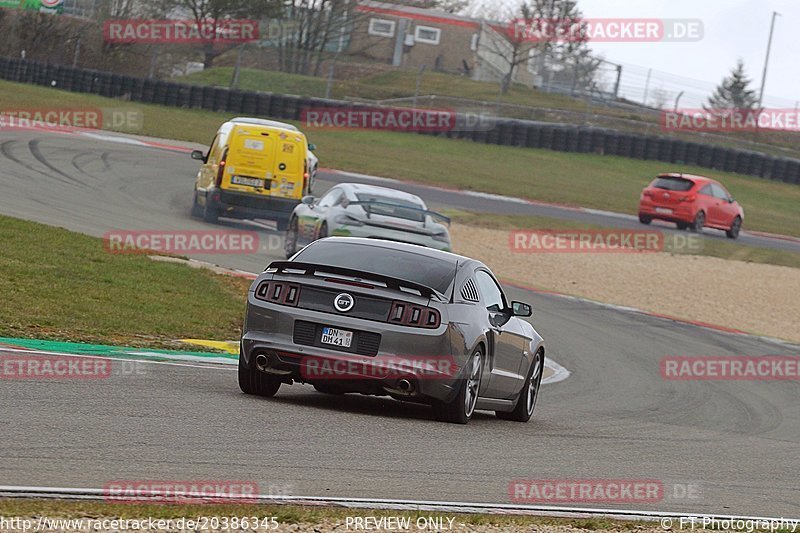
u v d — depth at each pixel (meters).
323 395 40.56
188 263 72.62
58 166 112.44
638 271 104.31
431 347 34.44
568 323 76.69
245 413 32.72
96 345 44.28
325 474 25.91
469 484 27.17
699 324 84.88
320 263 36.53
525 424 41.22
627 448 37.34
